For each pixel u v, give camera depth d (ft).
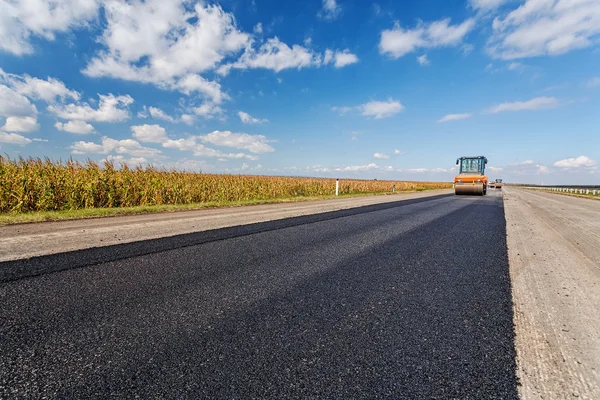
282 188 66.03
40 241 15.49
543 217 31.35
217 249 14.71
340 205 40.06
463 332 7.22
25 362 5.73
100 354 6.03
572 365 5.99
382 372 5.62
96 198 35.06
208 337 6.74
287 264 12.52
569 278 11.50
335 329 7.22
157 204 39.37
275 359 5.96
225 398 4.85
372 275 11.36
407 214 31.22
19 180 29.71
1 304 8.19
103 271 11.07
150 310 8.04
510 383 5.39
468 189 77.00
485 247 16.61
